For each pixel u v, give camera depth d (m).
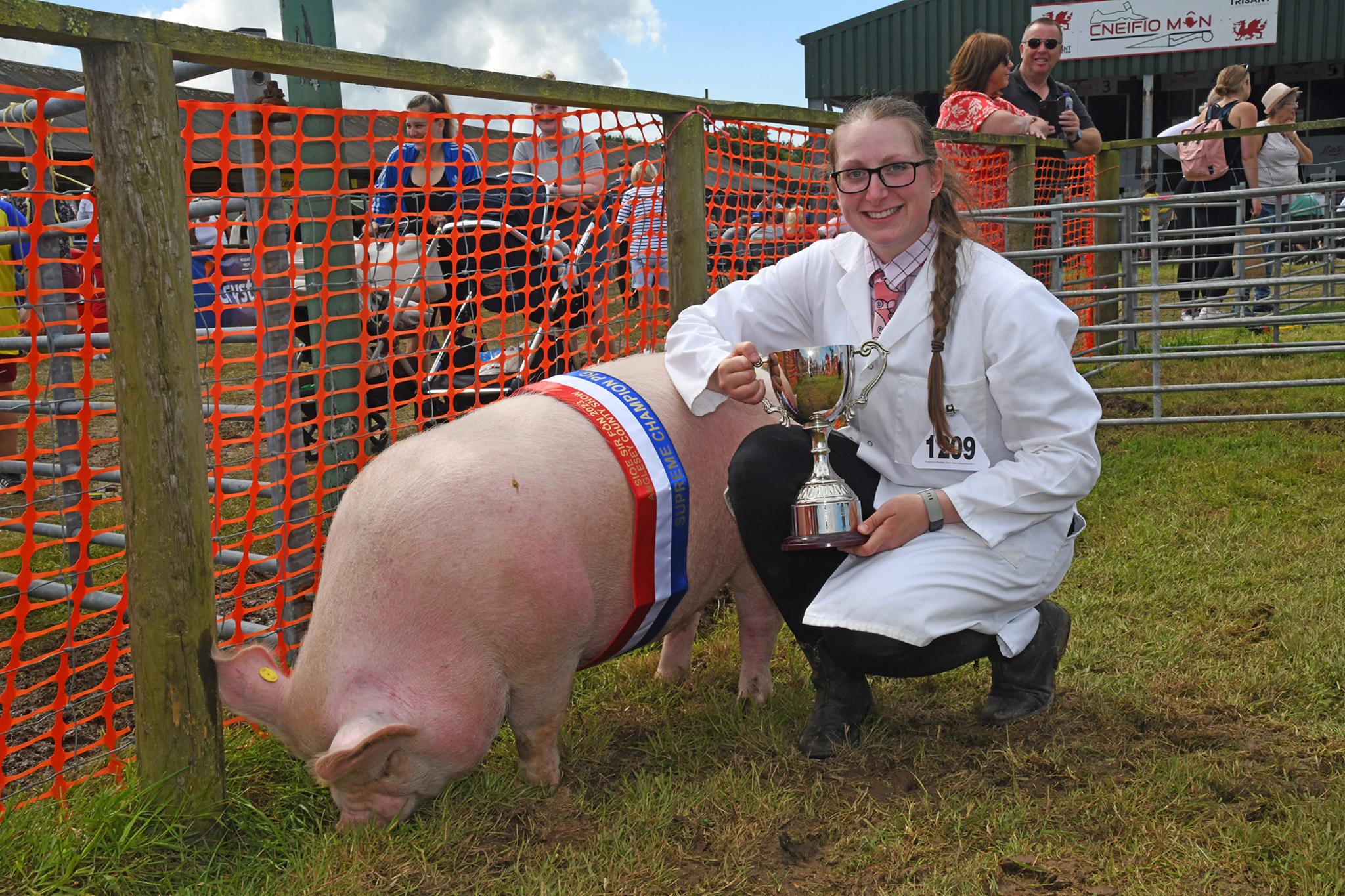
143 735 2.38
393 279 3.14
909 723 2.82
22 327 4.06
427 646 2.26
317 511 3.07
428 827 2.35
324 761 2.05
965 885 2.10
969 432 2.49
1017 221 6.08
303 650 2.35
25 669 3.51
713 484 2.74
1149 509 4.61
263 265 3.00
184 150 2.52
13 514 5.02
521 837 2.37
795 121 4.26
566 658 2.44
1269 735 2.69
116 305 2.20
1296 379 6.32
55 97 2.38
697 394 2.64
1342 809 2.26
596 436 2.52
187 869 2.31
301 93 3.23
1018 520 2.41
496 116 3.23
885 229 2.47
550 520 2.35
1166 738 2.70
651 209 4.13
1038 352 2.36
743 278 4.45
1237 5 21.73
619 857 2.25
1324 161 23.20
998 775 2.53
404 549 2.27
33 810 2.40
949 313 2.43
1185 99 24.86
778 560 2.64
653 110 3.59
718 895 2.13
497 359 3.84
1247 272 9.81
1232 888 2.07
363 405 3.15
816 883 2.16
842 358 2.39
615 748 2.80
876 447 2.61
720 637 3.57
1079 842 2.25
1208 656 3.16
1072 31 22.73
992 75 6.71
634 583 2.53
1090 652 3.20
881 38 24.09
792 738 2.77
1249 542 4.09
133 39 2.11
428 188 3.14
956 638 2.52
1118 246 5.74
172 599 2.31
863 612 2.41
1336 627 3.25
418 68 2.77
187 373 2.27
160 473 2.26
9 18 1.91
